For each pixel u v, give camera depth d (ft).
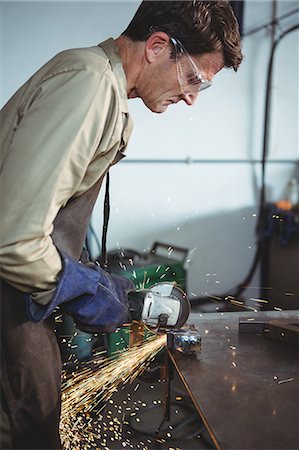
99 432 7.61
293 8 14.14
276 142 14.84
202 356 5.06
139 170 14.19
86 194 4.52
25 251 3.72
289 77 14.55
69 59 4.08
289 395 4.30
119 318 4.63
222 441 3.63
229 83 14.25
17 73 12.90
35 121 3.83
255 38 14.21
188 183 14.51
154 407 8.40
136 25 4.35
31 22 12.74
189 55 4.36
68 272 4.06
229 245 14.98
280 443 3.61
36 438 4.87
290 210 14.32
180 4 4.24
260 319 5.90
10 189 3.72
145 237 14.47
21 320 4.51
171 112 14.05
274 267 14.51
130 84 4.50
